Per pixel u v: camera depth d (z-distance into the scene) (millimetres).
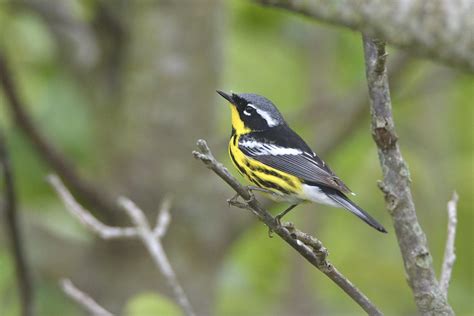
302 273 15531
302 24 15711
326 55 16531
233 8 15273
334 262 15289
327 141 12977
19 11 13961
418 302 6520
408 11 4246
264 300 15383
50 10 13359
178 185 12609
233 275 14133
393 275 15289
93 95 13312
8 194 10258
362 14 4375
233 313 14375
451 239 7305
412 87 16078
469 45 4156
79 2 13656
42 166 12734
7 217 10336
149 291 12391
